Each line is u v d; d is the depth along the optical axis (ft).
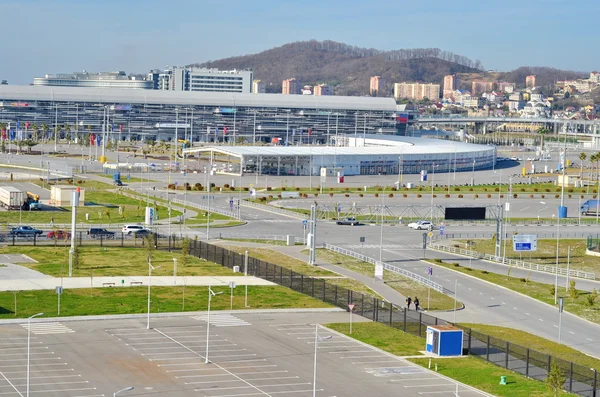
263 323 515.91
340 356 454.40
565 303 623.77
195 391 389.19
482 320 565.12
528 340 516.73
